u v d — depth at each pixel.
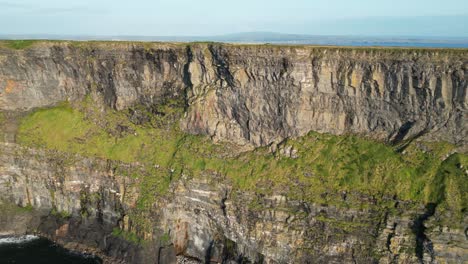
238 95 97.19
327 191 84.06
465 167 76.94
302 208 84.81
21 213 107.94
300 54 89.81
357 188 82.19
